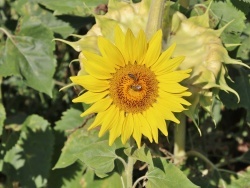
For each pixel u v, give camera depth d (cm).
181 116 91
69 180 115
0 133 109
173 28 87
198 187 89
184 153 113
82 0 111
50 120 139
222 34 102
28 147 117
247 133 135
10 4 134
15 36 111
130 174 94
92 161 94
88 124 105
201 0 110
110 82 79
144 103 79
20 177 116
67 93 136
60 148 118
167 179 91
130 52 76
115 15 87
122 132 80
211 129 130
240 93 109
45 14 118
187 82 83
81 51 84
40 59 110
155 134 80
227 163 118
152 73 78
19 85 138
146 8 87
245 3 101
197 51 85
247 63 112
